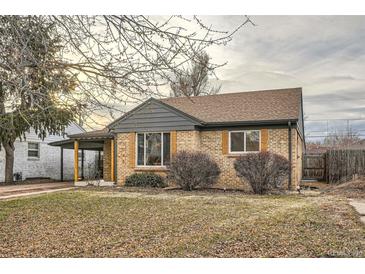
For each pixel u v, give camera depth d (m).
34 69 4.03
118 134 15.89
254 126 13.87
